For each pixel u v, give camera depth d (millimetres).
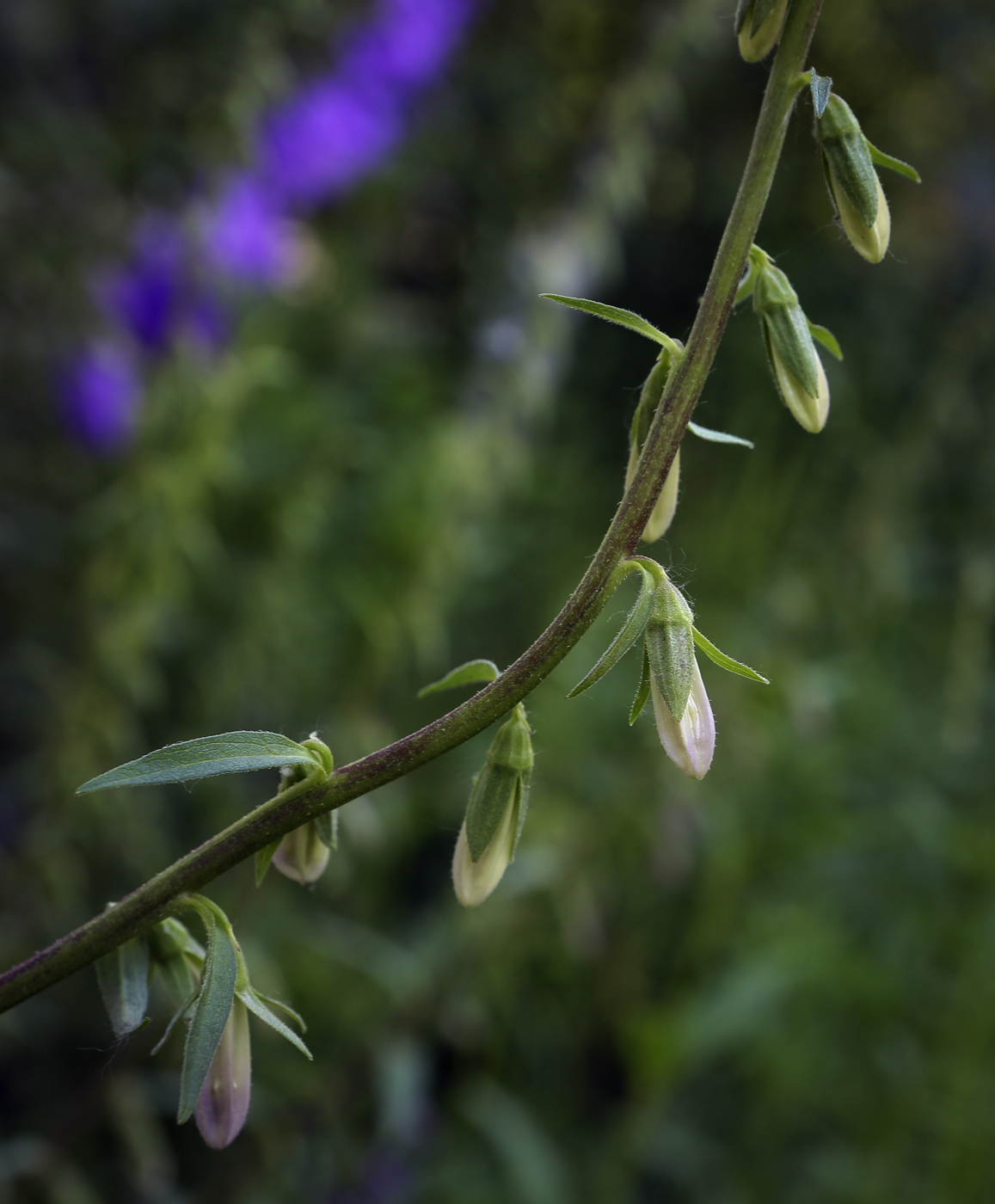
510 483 646
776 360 324
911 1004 642
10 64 871
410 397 807
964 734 670
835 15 1139
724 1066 703
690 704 308
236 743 308
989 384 754
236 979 306
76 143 795
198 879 309
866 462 773
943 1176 586
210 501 587
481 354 642
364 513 701
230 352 596
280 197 712
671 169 1104
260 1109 560
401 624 613
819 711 591
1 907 552
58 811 555
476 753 638
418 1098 580
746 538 656
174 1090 569
